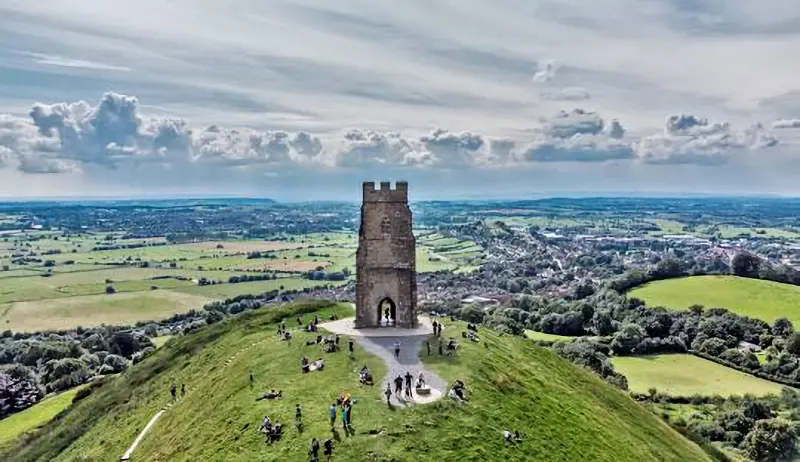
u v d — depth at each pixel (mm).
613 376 157625
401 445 63625
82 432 113750
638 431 96312
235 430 70562
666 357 182750
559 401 87750
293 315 139250
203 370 112625
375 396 73750
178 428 83688
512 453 67438
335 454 61625
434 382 78812
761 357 177375
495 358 92688
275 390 77688
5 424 137000
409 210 103750
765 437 124125
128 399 119688
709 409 144000
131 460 83250
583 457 73438
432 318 117000
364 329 103938
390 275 104188
